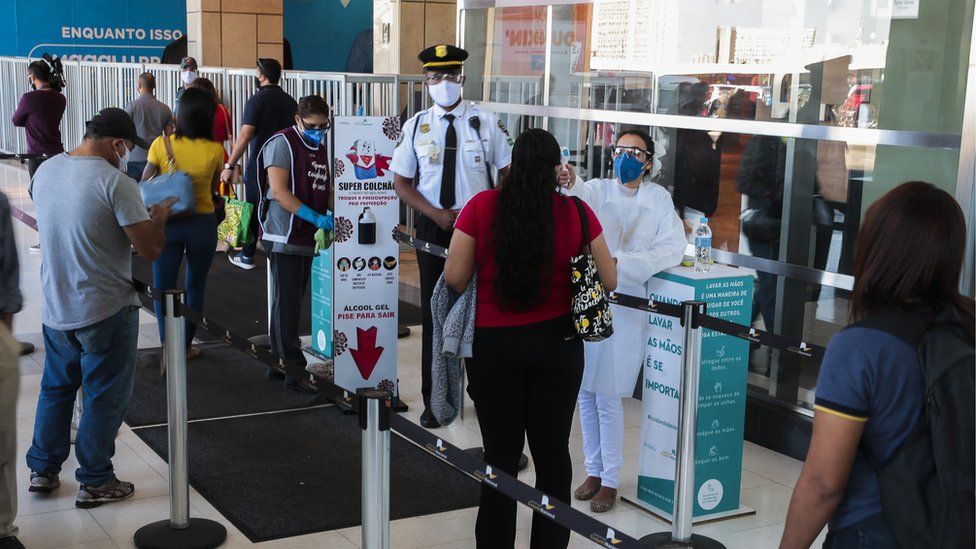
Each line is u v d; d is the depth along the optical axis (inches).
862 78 185.6
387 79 363.9
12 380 113.6
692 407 153.4
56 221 157.4
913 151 178.1
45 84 405.1
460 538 160.9
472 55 278.7
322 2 676.7
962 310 79.0
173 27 685.9
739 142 210.2
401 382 248.7
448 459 110.5
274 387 241.4
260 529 162.1
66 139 609.9
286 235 226.5
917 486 75.6
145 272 362.6
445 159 201.2
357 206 209.5
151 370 252.2
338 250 210.1
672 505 169.2
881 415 77.1
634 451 202.8
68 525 162.2
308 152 223.6
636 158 171.2
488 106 273.4
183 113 234.5
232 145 420.2
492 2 269.9
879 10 181.8
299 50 675.4
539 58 256.5
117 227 159.8
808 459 80.0
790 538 80.7
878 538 78.3
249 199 316.5
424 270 206.7
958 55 169.9
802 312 202.1
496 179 209.0
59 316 160.9
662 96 225.9
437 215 199.9
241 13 549.0
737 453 171.2
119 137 160.6
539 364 131.6
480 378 133.3
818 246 197.5
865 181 187.2
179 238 238.7
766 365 210.2
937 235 77.9
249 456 195.6
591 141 243.0
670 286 170.9
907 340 76.9
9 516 120.0
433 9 434.9
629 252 172.9
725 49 210.4
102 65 545.0
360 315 214.2
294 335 234.1
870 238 80.5
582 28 243.0
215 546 155.6
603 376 169.5
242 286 354.3
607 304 132.5
